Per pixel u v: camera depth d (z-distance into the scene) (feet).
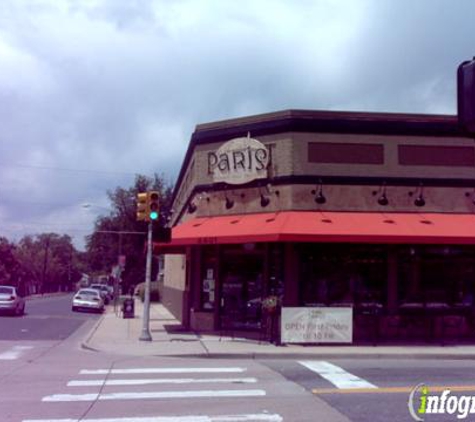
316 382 37.42
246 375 40.37
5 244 249.14
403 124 66.64
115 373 41.04
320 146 65.82
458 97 16.56
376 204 65.57
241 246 68.54
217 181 69.87
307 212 64.34
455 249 66.33
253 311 67.36
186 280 80.07
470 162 67.10
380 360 50.39
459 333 65.00
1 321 90.63
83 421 26.89
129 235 235.20
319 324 57.41
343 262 65.05
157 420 27.12
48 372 41.29
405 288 65.31
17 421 26.86
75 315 113.29
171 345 56.59
